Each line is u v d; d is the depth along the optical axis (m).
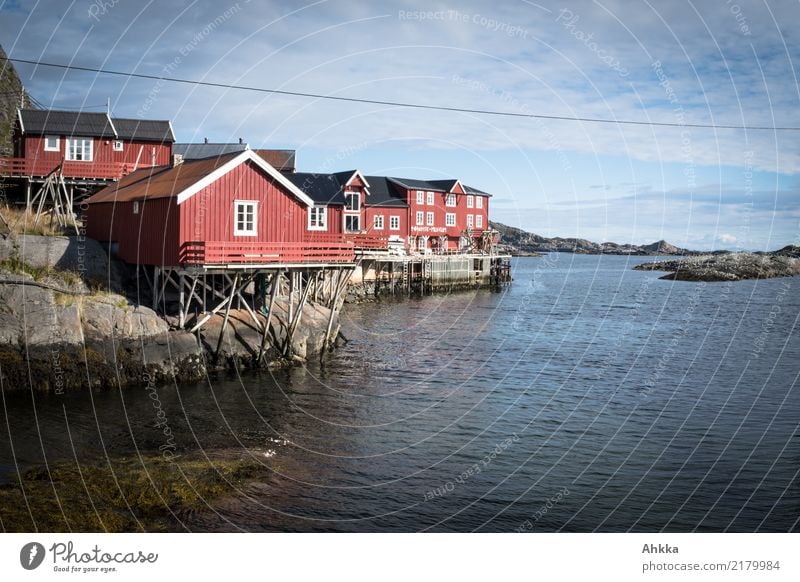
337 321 33.06
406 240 66.44
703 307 54.03
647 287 75.62
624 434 19.69
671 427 20.34
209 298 29.70
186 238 26.66
